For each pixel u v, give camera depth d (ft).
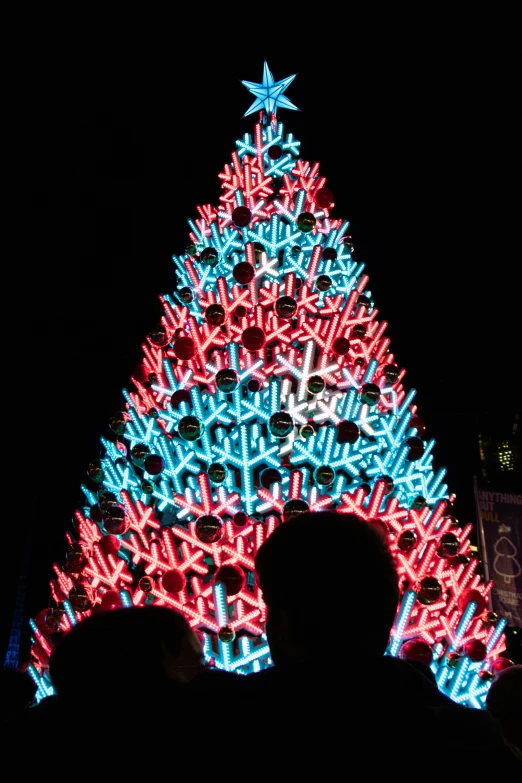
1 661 26.68
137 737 3.50
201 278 14.64
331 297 14.06
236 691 3.35
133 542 11.20
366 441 12.07
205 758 3.03
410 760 2.93
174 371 13.12
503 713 7.18
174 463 12.07
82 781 3.33
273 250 14.15
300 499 9.85
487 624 10.89
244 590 10.18
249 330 11.89
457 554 11.67
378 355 13.78
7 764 3.51
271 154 15.67
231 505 10.87
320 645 3.38
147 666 4.04
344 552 3.60
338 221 15.43
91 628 4.24
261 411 11.84
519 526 24.48
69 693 3.90
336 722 3.03
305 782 2.84
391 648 9.98
